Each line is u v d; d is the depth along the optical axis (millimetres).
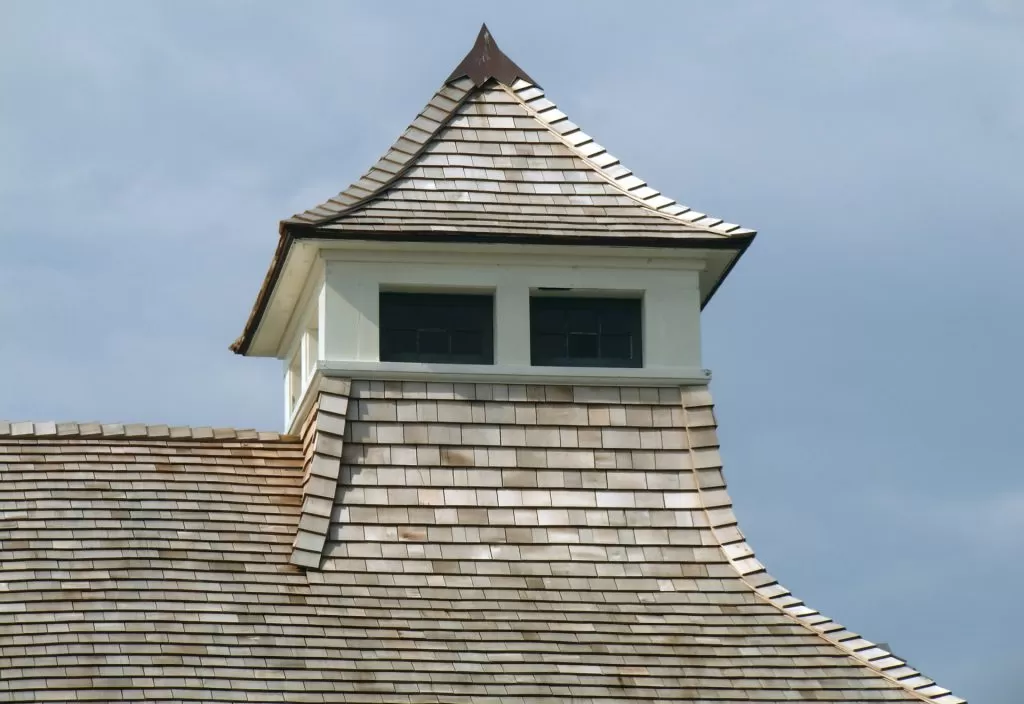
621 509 67750
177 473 69062
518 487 67812
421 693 60938
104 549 65125
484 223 70125
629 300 70938
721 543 67375
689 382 69938
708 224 71188
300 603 63906
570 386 69375
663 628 64500
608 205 72062
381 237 69000
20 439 69875
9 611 62312
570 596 65375
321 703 60219
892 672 63781
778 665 63594
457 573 65750
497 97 75438
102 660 60719
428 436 68188
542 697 61312
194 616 62750
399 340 69688
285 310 75375
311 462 67625
